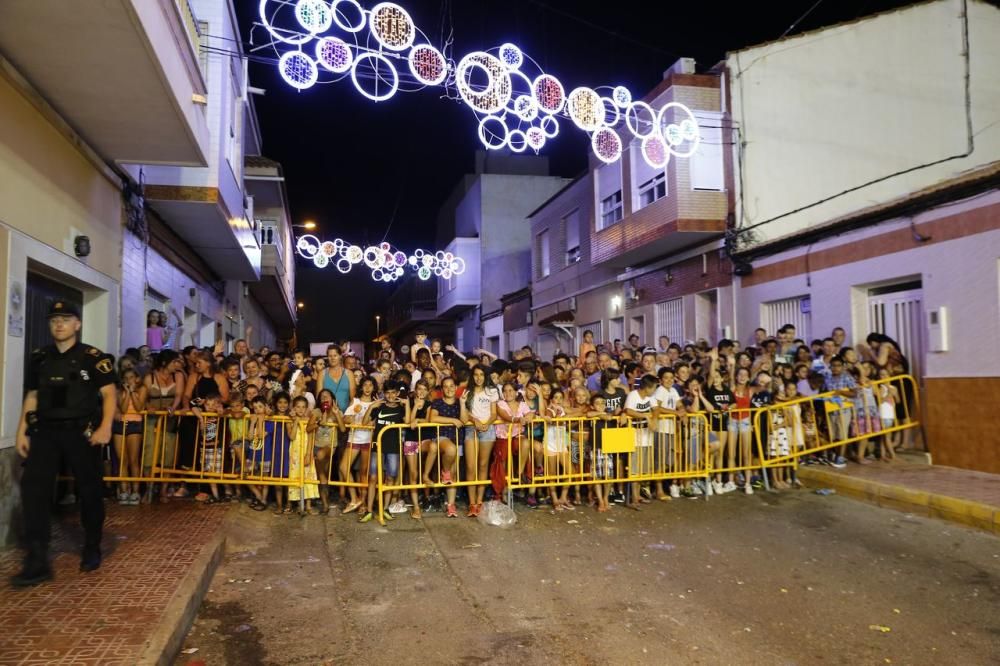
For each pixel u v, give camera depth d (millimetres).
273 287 25625
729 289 13828
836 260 11203
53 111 6848
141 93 6590
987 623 4953
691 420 8938
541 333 24703
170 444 8031
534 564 6309
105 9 5207
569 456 8430
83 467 5113
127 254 9422
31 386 5066
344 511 8023
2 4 5094
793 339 11320
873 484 8406
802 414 9797
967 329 9094
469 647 4559
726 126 13867
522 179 31859
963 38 11766
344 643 4590
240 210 14203
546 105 8969
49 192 6766
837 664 4336
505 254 31406
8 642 3908
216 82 10906
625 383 10328
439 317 38875
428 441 8016
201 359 8641
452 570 6125
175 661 4211
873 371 9992
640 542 7016
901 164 12289
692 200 13734
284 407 8109
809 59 13297
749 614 5148
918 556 6465
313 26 6609
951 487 8023
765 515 8039
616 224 16391
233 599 5297
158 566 5371
